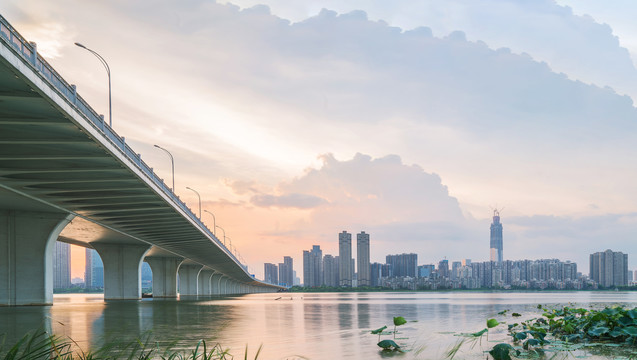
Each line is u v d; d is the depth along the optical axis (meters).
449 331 20.89
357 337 18.95
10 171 41.31
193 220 75.62
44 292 55.62
